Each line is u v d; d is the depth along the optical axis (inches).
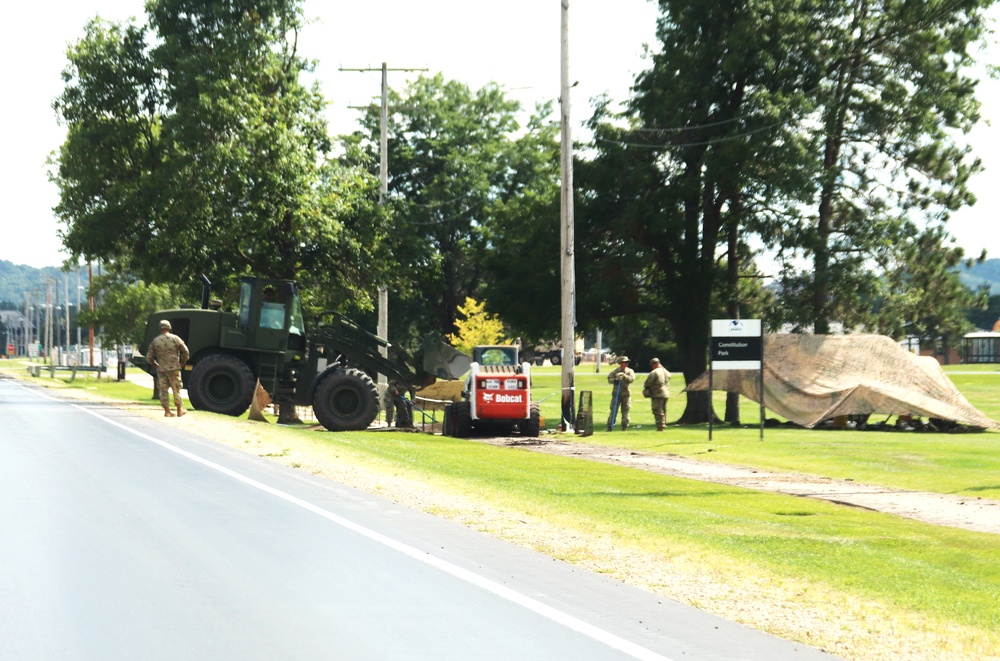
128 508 1403.8
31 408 3644.2
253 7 4877.0
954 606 1064.8
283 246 4958.2
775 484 2194.9
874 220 4692.4
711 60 4778.5
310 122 5059.1
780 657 801.6
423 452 2677.2
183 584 978.7
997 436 3575.3
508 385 3417.8
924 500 1969.7
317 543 1194.0
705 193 4827.8
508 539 1288.1
